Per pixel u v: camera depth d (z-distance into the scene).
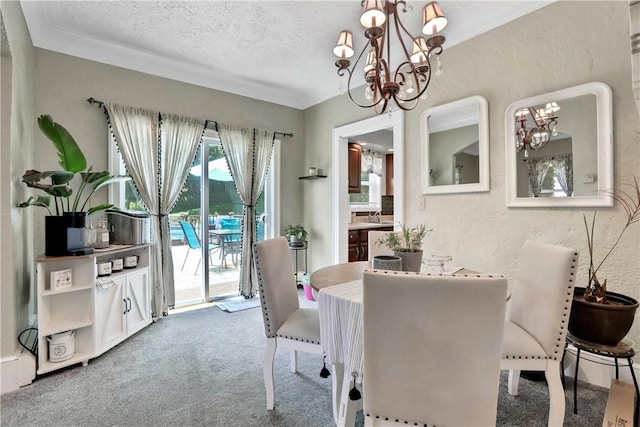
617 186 1.88
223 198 3.80
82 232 2.30
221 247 3.81
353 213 5.36
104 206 2.54
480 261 2.51
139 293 2.81
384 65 1.78
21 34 2.17
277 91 4.00
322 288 1.59
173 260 3.47
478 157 2.50
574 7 2.04
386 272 1.05
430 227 2.85
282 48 2.93
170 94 3.31
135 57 3.03
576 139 2.02
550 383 1.48
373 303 1.06
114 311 2.50
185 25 2.55
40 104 2.62
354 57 3.15
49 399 1.81
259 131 3.92
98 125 2.91
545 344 1.50
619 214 1.87
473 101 2.52
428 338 1.02
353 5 2.29
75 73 2.79
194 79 3.46
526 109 2.25
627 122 1.85
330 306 1.46
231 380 2.04
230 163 3.70
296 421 1.65
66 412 1.70
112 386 1.95
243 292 3.81
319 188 4.19
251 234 3.84
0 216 1.88
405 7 1.72
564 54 2.08
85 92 2.84
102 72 2.92
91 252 2.31
